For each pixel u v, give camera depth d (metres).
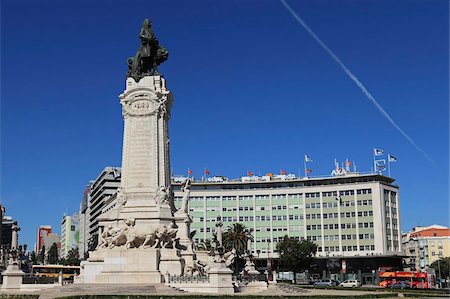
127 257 51.50
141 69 65.00
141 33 65.75
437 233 199.25
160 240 53.47
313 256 130.75
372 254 140.62
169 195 61.03
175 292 46.06
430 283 98.00
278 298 42.59
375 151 150.38
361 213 144.25
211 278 47.72
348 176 147.12
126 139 61.38
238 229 120.81
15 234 75.62
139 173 60.19
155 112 61.78
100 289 45.59
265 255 149.88
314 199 150.12
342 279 133.75
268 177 157.75
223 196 154.75
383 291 64.31
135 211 58.38
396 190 151.00
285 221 151.12
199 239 152.25
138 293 43.75
